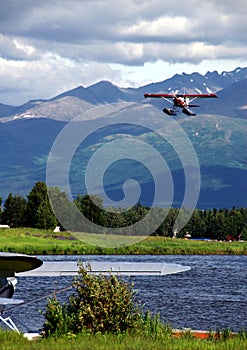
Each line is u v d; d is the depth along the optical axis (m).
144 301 69.88
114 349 30.50
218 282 93.31
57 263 48.31
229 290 82.31
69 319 35.81
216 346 32.38
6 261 38.28
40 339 34.31
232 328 53.88
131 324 36.38
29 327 48.78
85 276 36.94
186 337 37.34
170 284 89.06
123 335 34.78
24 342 33.09
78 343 32.09
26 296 70.88
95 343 32.03
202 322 56.91
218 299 72.12
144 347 31.25
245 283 92.19
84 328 35.41
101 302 35.94
